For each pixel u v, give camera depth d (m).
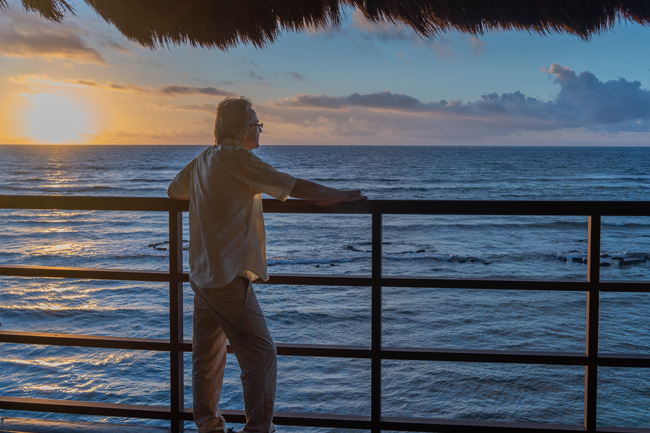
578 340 15.07
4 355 13.03
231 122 2.01
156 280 2.29
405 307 18.16
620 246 31.22
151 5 2.36
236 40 2.44
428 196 59.97
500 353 2.13
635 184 72.06
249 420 2.04
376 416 2.20
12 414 9.39
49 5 2.48
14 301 19.27
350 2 2.20
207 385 2.15
